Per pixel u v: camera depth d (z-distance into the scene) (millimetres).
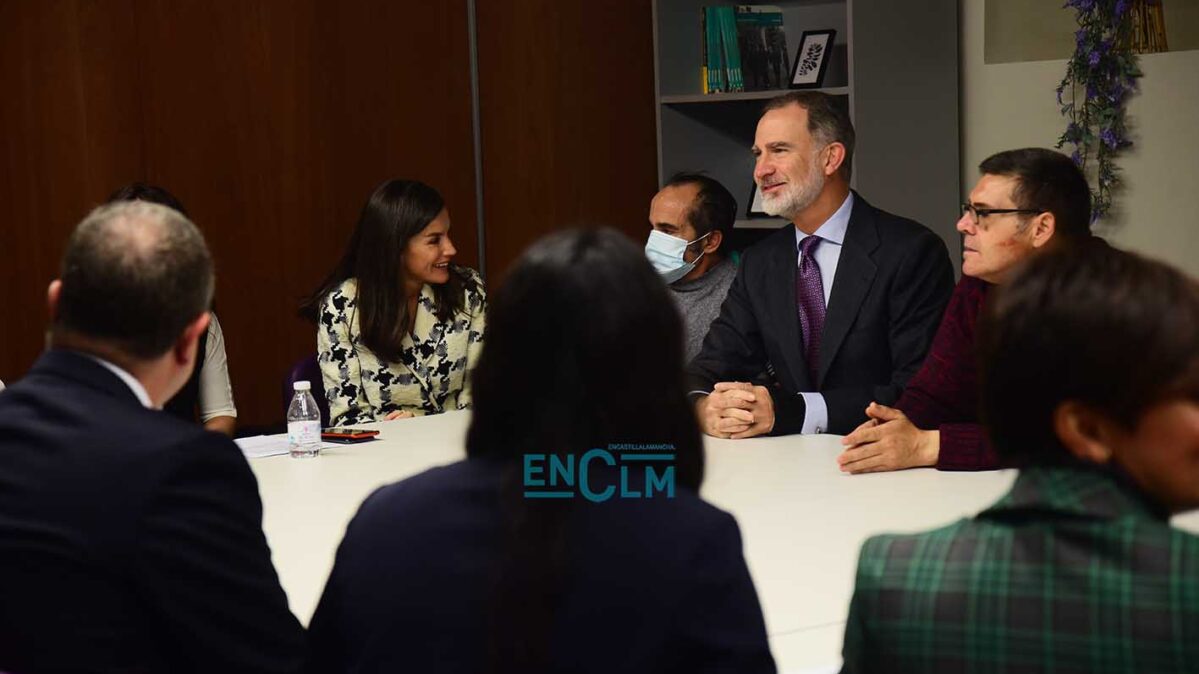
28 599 1349
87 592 1337
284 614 1425
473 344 3607
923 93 4809
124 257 1414
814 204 3182
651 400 1101
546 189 5762
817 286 3201
